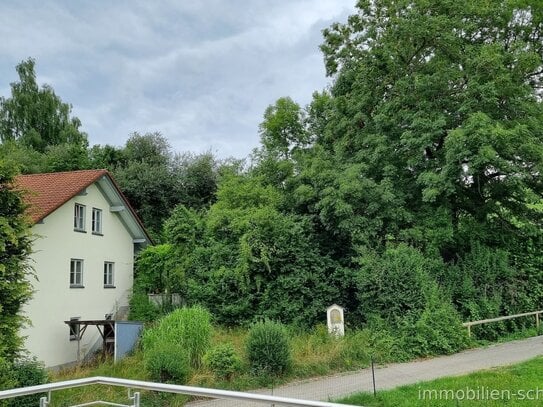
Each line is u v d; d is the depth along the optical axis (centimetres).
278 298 2064
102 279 2650
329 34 2602
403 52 2222
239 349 1519
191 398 1212
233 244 2211
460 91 2141
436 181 1933
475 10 2136
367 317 1841
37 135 4581
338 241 2181
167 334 1530
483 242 2231
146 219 3922
